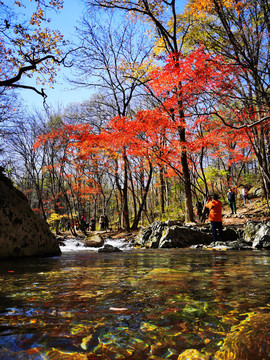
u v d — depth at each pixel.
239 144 13.38
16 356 1.01
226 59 9.36
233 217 16.84
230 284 2.48
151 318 1.49
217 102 9.05
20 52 10.92
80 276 3.19
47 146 21.59
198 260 5.11
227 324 1.36
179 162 15.09
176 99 10.06
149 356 1.02
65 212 29.67
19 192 6.93
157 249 9.62
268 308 1.64
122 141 12.26
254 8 8.86
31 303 1.87
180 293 2.12
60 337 1.22
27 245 6.24
